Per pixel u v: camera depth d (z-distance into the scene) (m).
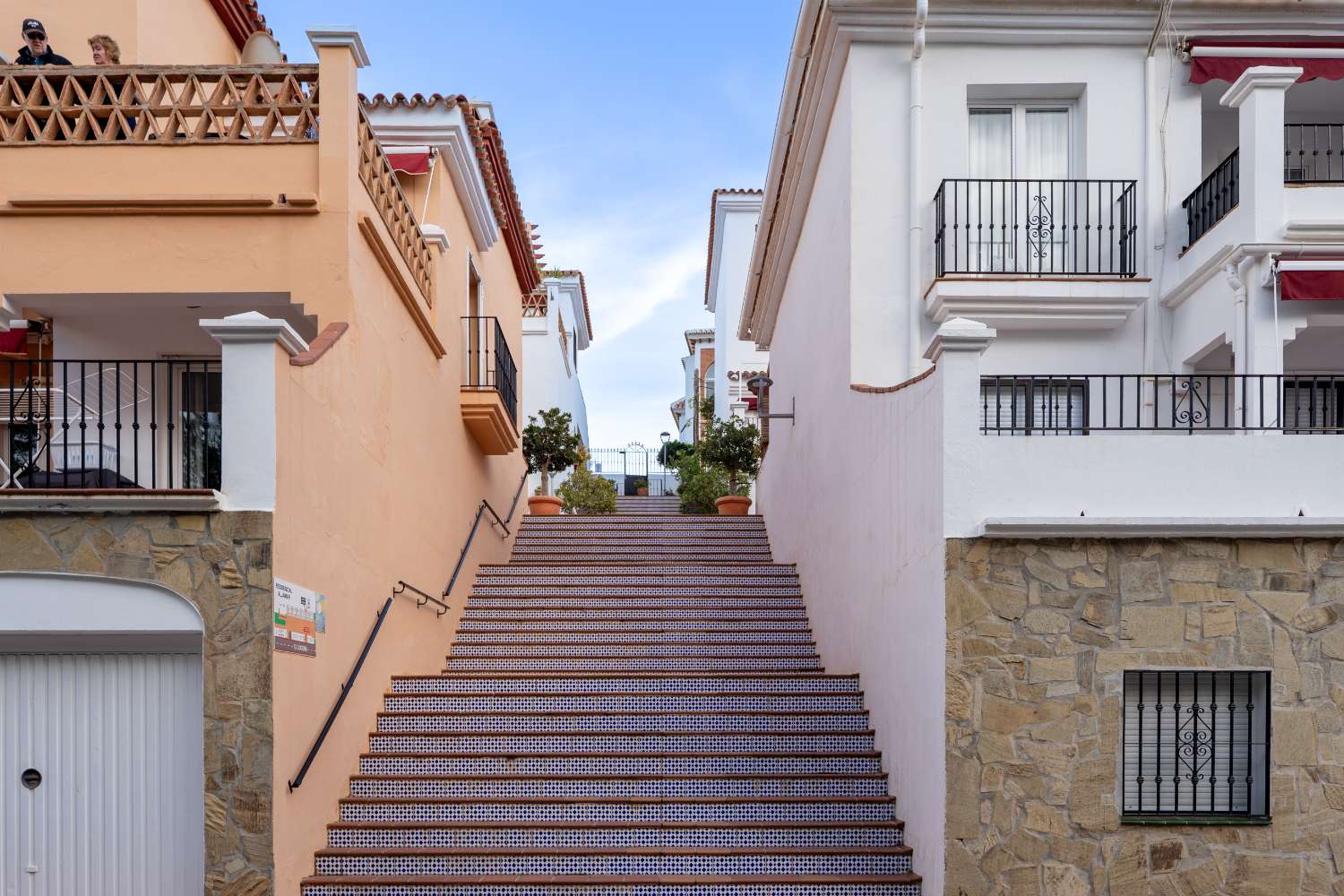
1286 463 6.95
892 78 10.19
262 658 6.38
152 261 8.05
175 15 11.15
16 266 8.02
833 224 11.00
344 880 7.17
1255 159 9.02
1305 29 10.21
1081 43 10.32
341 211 8.10
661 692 9.87
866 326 9.98
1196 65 10.02
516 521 17.19
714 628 12.09
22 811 6.58
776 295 16.44
